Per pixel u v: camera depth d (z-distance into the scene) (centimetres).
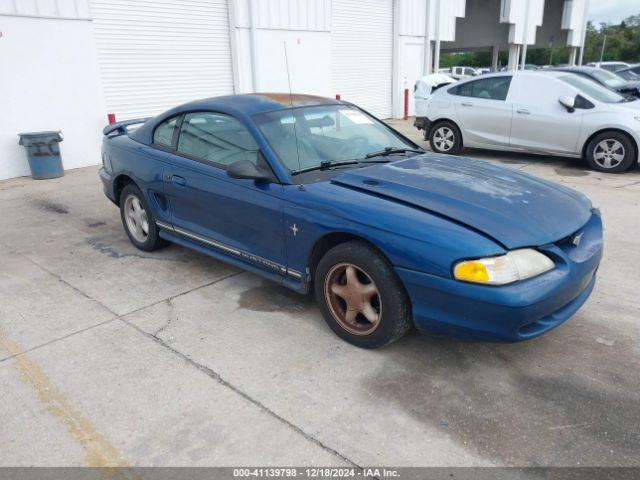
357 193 316
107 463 235
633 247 487
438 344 326
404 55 1675
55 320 366
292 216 328
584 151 813
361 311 312
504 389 282
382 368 302
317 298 337
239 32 1176
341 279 326
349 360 310
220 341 335
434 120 972
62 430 256
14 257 493
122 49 987
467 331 273
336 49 1466
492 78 902
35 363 313
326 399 276
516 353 315
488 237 269
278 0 1240
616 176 772
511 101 870
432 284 272
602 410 264
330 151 374
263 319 362
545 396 275
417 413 264
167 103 1085
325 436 249
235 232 377
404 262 279
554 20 2777
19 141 841
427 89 1128
